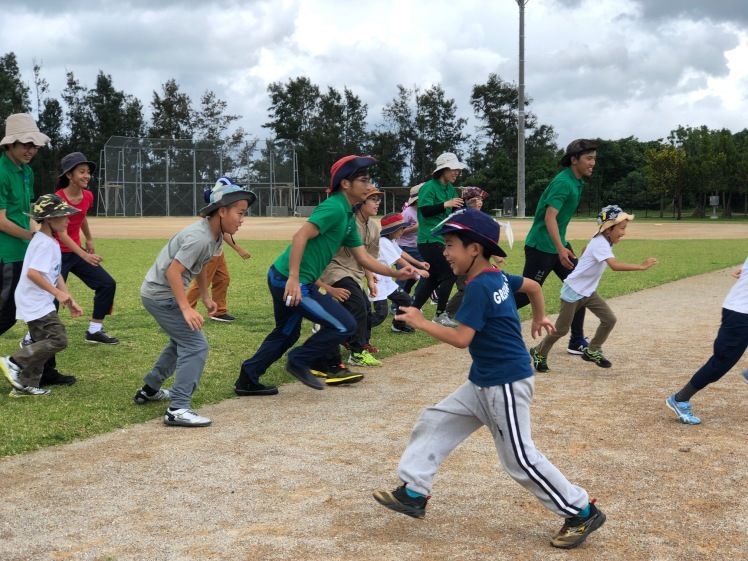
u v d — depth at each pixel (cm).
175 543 349
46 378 645
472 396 358
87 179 790
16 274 651
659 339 885
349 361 756
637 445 489
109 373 695
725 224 4684
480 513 385
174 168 5756
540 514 385
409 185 8681
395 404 598
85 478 432
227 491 412
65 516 379
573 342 795
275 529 364
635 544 348
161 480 429
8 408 571
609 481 426
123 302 1158
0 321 658
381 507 391
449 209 909
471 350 354
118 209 5666
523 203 4828
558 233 767
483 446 488
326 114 8619
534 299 380
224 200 530
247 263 1884
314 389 650
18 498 403
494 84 8488
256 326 955
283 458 467
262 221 4838
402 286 1081
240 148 5931
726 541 350
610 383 668
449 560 332
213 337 877
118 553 338
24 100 7475
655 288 1387
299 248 585
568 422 542
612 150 7819
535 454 344
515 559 334
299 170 8319
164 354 584
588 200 7706
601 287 1387
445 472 442
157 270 543
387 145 8419
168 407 551
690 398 584
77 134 7581
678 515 379
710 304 1180
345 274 727
